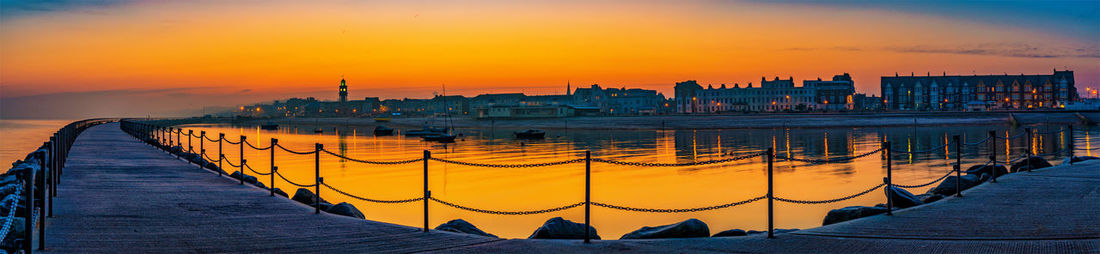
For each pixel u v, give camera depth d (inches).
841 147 2871.6
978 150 2287.2
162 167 940.6
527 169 1691.7
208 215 505.7
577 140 3774.6
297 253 370.9
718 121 5467.5
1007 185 683.4
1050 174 779.4
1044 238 415.8
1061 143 2755.9
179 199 598.9
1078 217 490.0
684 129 4940.9
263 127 6663.4
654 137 3934.5
